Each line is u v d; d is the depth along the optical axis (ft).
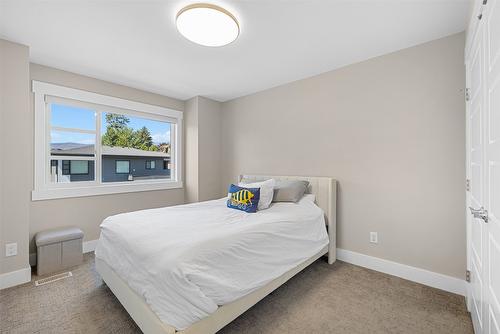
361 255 8.11
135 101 10.94
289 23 5.97
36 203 8.29
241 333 4.88
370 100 7.93
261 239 5.59
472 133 5.32
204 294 4.05
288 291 6.51
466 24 5.93
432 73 6.75
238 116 12.42
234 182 12.66
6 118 6.67
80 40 6.81
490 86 3.76
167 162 12.69
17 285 6.73
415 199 7.05
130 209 10.79
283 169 10.47
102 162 10.28
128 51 7.45
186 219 6.46
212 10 5.26
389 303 5.94
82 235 8.24
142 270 4.51
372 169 7.89
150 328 4.10
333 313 5.56
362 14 5.61
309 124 9.55
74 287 6.66
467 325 5.15
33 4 5.24
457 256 6.36
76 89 9.14
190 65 8.49
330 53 7.57
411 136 7.11
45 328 4.96
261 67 8.66
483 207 4.18
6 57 6.68
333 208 8.42
